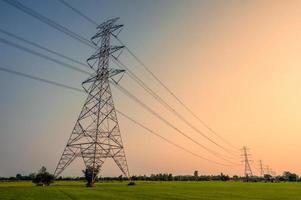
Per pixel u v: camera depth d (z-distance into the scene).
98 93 78.56
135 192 63.41
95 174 91.62
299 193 68.06
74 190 67.94
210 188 89.75
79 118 78.19
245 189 85.38
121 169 79.56
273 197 55.69
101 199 45.41
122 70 73.12
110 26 77.25
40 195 51.91
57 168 76.94
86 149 78.19
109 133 79.38
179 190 75.19
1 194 53.09
